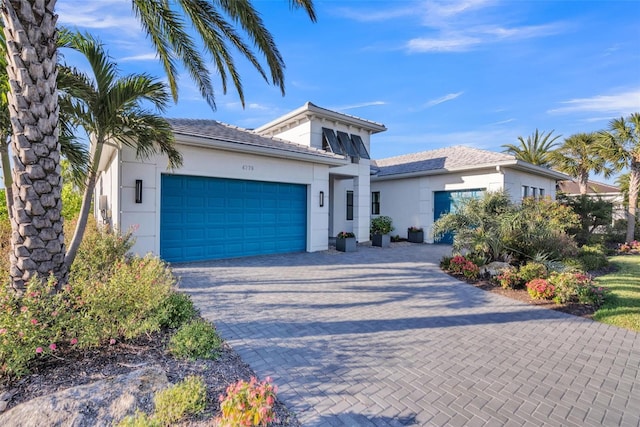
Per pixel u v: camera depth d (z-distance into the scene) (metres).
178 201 9.64
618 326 5.32
